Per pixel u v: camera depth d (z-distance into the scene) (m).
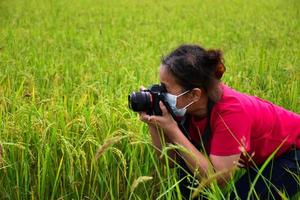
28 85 4.99
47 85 5.05
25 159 3.10
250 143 2.78
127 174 3.23
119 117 3.59
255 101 2.81
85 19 13.27
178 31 10.51
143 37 9.61
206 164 2.64
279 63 6.50
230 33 10.36
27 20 12.52
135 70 5.64
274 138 2.81
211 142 2.74
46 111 3.66
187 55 2.59
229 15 14.45
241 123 2.63
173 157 3.08
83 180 3.08
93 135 3.34
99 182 3.15
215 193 2.58
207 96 2.67
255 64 6.31
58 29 10.94
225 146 2.63
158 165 3.27
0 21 12.00
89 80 5.19
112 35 9.72
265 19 13.23
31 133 3.31
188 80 2.58
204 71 2.58
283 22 12.44
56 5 17.16
